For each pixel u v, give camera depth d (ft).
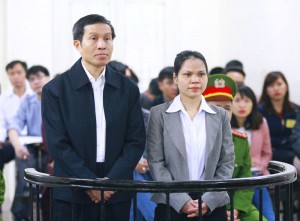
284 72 28.30
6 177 29.81
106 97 12.98
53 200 13.00
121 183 11.28
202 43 32.83
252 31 29.50
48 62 31.12
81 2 31.96
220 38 32.07
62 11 31.48
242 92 20.04
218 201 13.05
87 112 12.85
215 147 13.37
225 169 13.42
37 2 30.89
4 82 30.30
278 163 13.73
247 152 16.72
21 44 30.68
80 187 11.57
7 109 26.00
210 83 15.69
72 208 11.71
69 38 31.63
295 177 12.58
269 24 28.81
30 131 25.66
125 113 12.99
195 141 13.35
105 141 12.86
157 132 13.51
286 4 28.32
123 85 13.17
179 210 12.98
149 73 33.32
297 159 23.36
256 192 17.92
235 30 30.48
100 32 12.88
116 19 32.63
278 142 23.67
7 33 30.40
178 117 13.46
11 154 25.23
